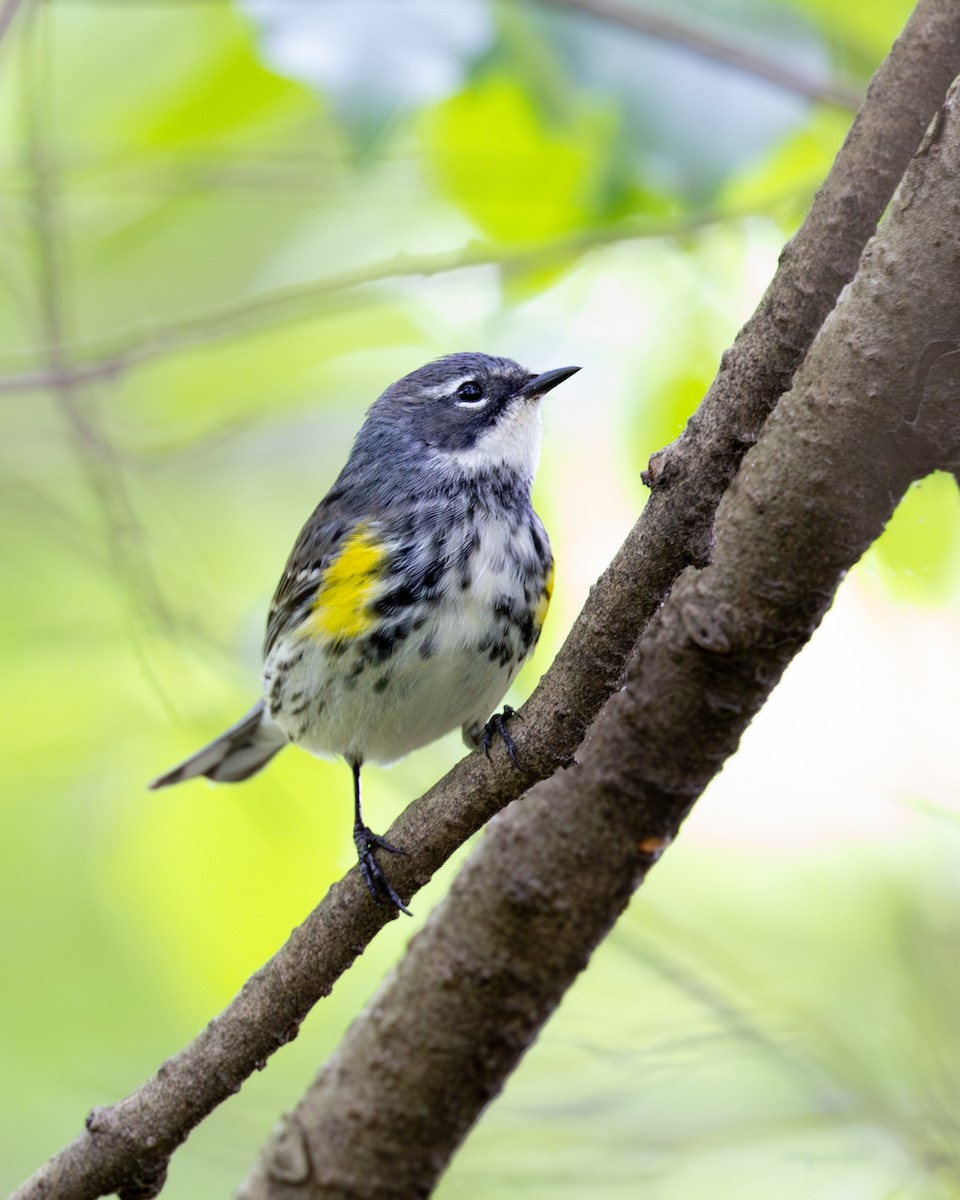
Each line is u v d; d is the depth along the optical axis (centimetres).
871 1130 995
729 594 713
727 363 632
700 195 974
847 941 1238
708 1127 996
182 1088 682
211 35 1084
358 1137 826
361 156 941
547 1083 1070
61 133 1199
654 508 609
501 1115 1004
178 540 1309
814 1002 1130
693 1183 1020
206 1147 1102
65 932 1172
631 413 1061
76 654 1182
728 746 763
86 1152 685
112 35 1185
